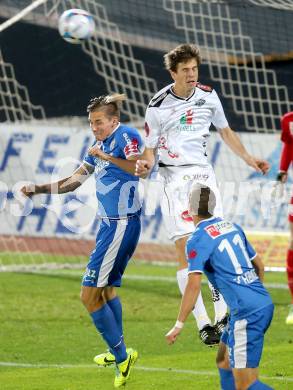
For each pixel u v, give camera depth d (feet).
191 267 74.08
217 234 75.36
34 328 124.36
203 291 146.92
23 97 220.23
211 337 93.25
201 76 206.39
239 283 74.33
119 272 93.76
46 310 135.95
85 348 112.37
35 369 101.09
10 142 188.14
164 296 145.38
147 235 179.93
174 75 94.38
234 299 74.08
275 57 206.80
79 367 101.76
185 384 91.66
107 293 95.09
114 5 218.18
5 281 160.04
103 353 99.14
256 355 73.77
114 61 216.54
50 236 185.26
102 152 90.63
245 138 175.52
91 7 214.90
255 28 208.64
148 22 216.74
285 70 206.39
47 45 220.02
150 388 90.58
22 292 149.48
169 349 110.73
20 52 221.66
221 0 184.55
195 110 96.32
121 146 91.09
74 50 218.59
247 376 73.56
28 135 187.73
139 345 113.29
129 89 214.28
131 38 216.74
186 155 96.43
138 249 181.78
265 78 181.16
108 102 91.81
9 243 190.80
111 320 92.53
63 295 146.72
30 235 187.62
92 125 92.22
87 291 92.94
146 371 98.53
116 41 204.03
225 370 77.36
